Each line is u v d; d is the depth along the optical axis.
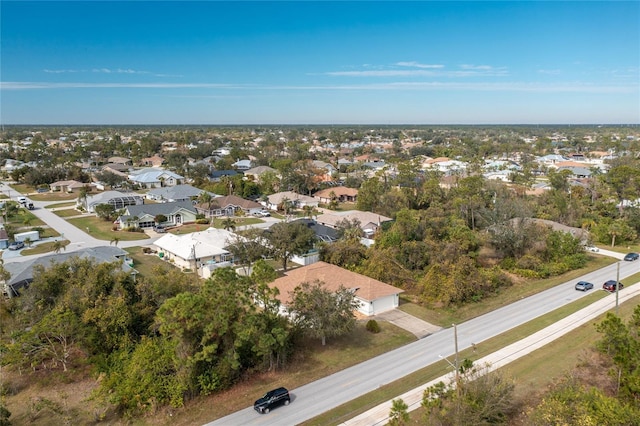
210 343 31.42
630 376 27.38
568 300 48.50
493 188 92.12
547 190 102.44
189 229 83.75
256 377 33.19
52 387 33.00
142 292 40.16
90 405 30.19
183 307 30.03
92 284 38.72
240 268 58.44
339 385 32.19
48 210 98.88
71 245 70.81
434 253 56.88
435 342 38.84
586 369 33.69
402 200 91.81
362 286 46.31
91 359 35.31
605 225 73.94
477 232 71.00
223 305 31.09
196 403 30.14
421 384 32.12
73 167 138.12
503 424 26.34
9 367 35.19
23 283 47.09
